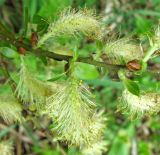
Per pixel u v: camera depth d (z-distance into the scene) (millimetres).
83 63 156
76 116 143
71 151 191
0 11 288
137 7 308
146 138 310
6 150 202
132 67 151
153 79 241
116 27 290
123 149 294
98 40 157
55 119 146
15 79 171
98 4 298
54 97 146
